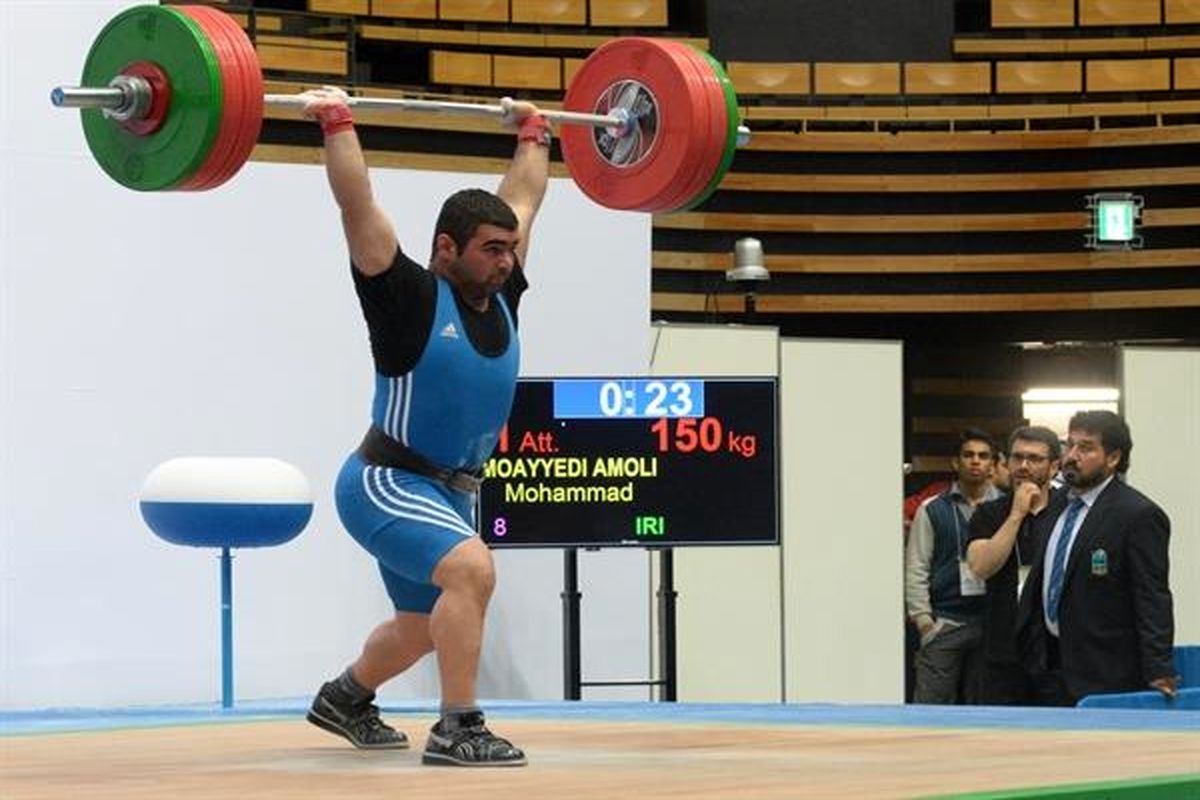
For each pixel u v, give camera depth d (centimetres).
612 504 1128
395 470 608
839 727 791
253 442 1153
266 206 1157
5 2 1081
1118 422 973
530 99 1773
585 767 584
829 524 1351
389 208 1186
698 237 1844
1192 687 1066
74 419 1102
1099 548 963
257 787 519
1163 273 1858
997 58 1898
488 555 598
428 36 1764
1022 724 800
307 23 1680
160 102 655
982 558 1077
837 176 1873
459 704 594
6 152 1083
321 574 1168
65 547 1098
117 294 1113
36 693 1087
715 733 751
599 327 1263
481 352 608
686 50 755
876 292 1875
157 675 1123
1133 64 1894
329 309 1176
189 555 1133
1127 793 496
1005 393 1894
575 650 1157
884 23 1891
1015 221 1873
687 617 1302
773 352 1316
